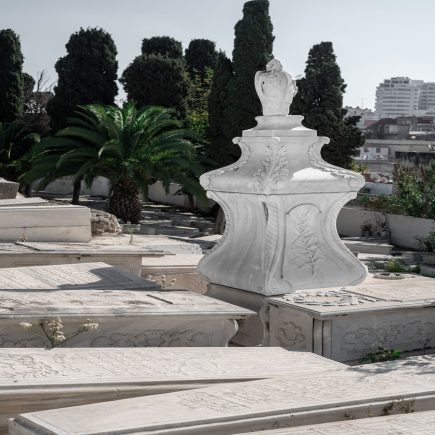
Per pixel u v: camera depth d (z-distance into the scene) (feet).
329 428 11.69
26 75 167.22
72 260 28.78
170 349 16.79
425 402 13.67
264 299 20.51
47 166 79.25
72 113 118.83
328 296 20.71
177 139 78.64
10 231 31.58
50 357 15.28
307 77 88.22
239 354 16.80
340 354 19.21
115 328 18.94
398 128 177.88
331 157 88.12
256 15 84.23
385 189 102.22
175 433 11.51
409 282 23.65
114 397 13.75
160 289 22.49
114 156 78.18
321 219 22.27
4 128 109.29
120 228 38.55
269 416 12.24
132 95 111.96
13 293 20.79
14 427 11.84
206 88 125.90
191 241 66.90
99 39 118.62
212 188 22.76
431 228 69.82
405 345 20.26
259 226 21.83
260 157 21.86
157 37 127.03
